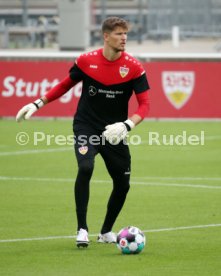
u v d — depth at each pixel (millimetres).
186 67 63469
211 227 27141
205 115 63844
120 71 23484
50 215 29547
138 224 27766
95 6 140125
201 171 41656
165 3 124500
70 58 64812
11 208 31078
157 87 63812
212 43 124562
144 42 128125
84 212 23312
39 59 64938
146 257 22344
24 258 22281
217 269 21000
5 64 64625
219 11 121688
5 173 40938
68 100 64938
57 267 21188
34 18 158375
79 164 23312
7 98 65000
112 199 24172
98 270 20828
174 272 20641
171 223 27922
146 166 43594
